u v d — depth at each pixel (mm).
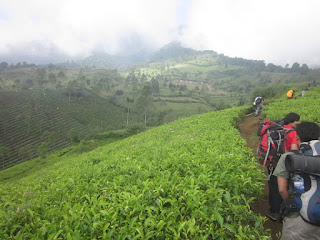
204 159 4965
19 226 2934
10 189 8266
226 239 2590
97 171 5582
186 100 146000
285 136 4133
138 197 3145
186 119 18422
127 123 100000
